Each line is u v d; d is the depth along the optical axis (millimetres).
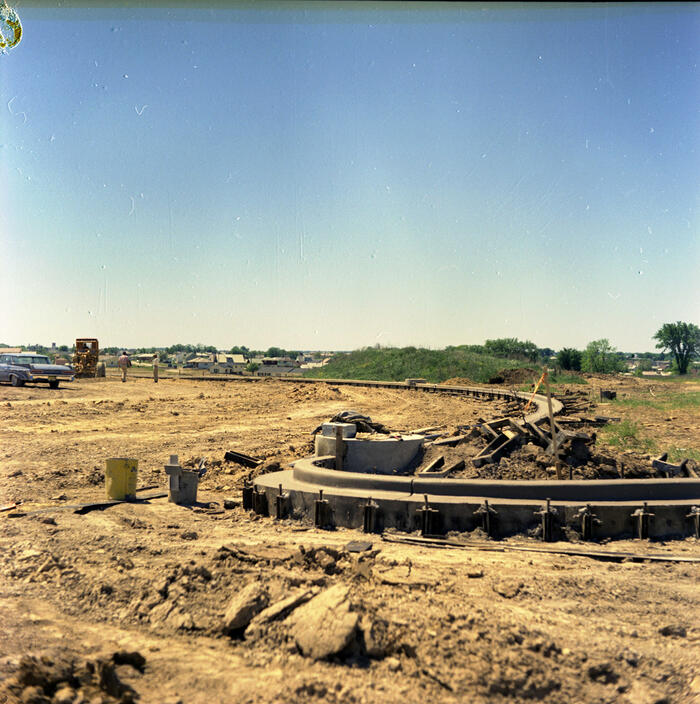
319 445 11938
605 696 4535
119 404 25953
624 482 9031
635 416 22141
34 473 12727
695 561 7508
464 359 49969
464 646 4977
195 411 25281
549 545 8188
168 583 6164
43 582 6570
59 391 31141
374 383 39719
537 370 45844
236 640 5262
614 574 7043
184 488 10680
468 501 8750
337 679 4594
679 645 5293
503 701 4395
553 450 11156
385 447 11453
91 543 7812
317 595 5590
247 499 10141
